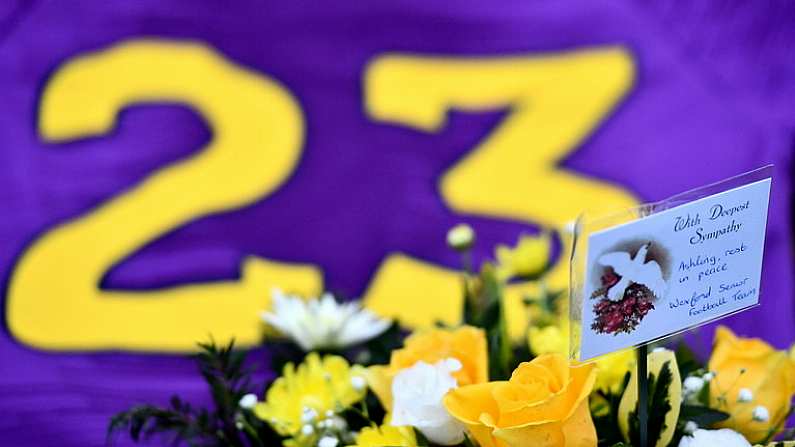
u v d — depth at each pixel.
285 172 1.98
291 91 2.08
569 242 1.33
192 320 1.73
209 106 2.06
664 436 1.19
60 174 1.95
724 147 1.98
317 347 1.28
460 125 2.04
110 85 2.08
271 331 1.30
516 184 1.94
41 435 1.56
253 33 2.16
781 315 1.72
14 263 1.81
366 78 2.10
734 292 1.18
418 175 1.96
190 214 1.91
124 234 1.87
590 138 2.01
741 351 1.22
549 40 2.16
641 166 1.96
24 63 2.10
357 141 2.01
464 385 1.20
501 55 2.14
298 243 1.87
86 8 2.19
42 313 1.74
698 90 2.07
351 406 1.24
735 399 1.21
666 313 1.16
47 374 1.63
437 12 2.20
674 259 1.15
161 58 2.13
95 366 1.64
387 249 1.86
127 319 1.73
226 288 1.79
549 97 2.07
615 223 1.14
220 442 1.25
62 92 2.07
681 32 2.16
